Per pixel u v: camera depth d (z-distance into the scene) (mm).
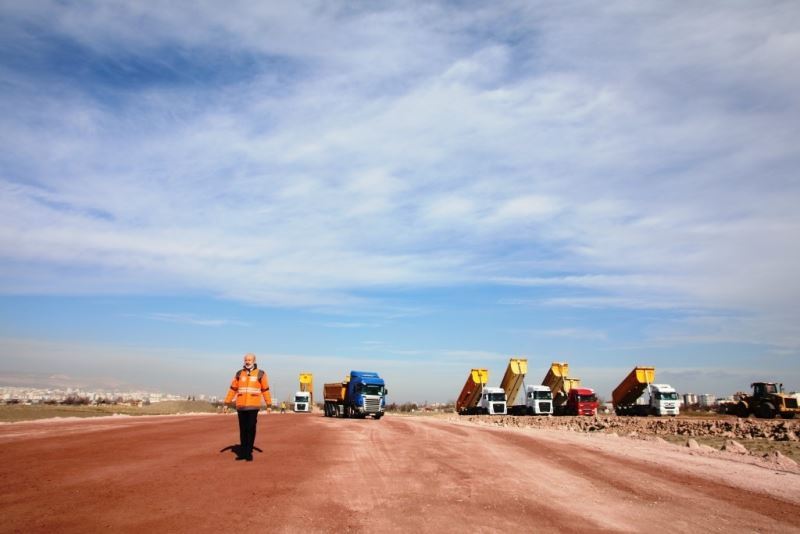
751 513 7785
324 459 12219
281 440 16594
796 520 7438
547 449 15523
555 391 59688
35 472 9227
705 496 8914
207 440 15414
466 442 17375
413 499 8156
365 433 21000
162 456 11680
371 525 6621
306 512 7070
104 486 8172
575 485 9734
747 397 47000
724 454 14883
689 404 76062
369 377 44562
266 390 11461
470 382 59031
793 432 24203
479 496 8531
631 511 7773
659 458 13656
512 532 6531
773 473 11414
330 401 50688
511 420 44781
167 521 6367
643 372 55500
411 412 85188
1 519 6227
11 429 18266
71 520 6273
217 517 6621
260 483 8773
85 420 25922
